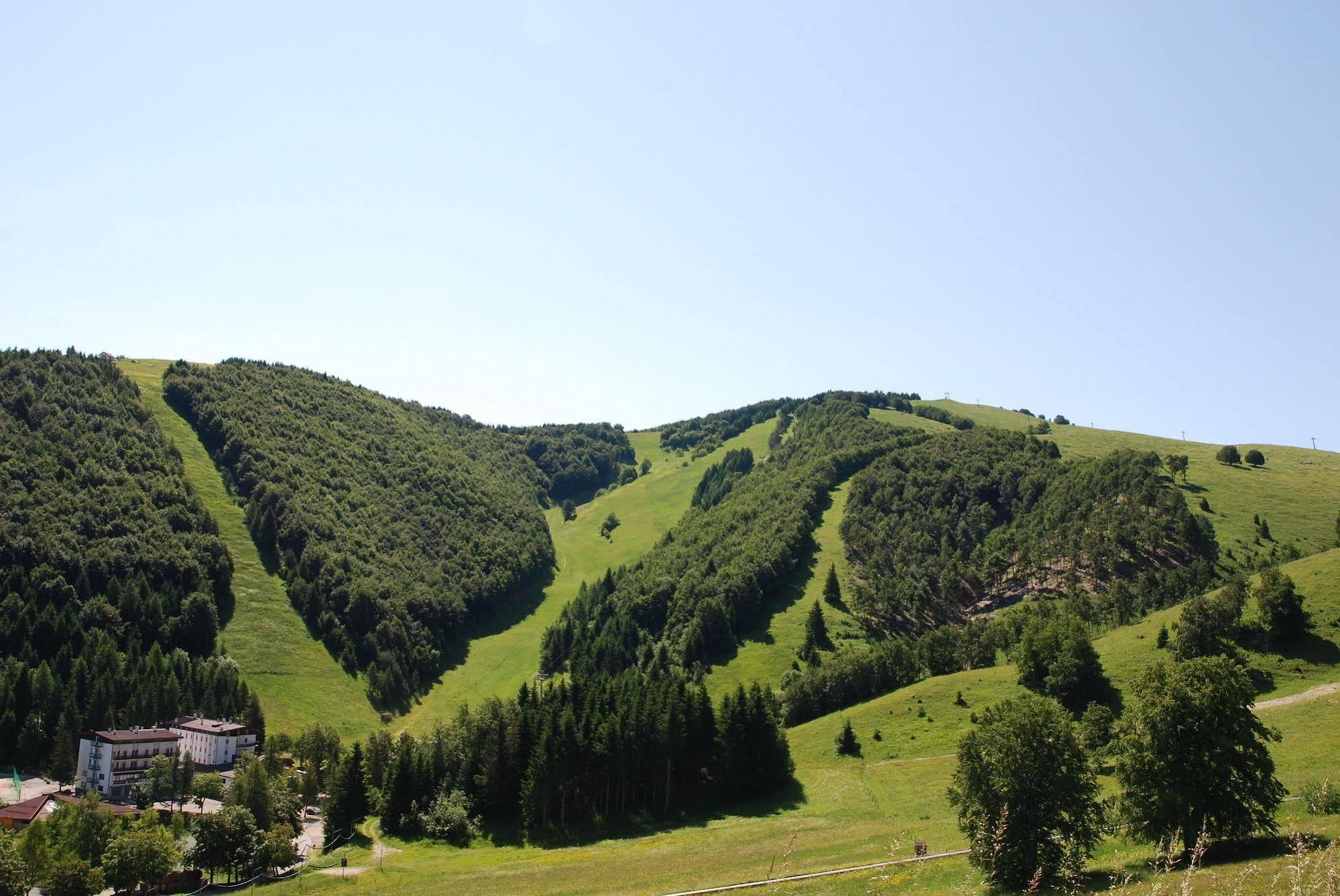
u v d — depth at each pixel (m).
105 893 87.69
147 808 119.25
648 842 94.56
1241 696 47.50
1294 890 22.42
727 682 170.75
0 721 142.62
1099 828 50.00
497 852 96.31
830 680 146.88
